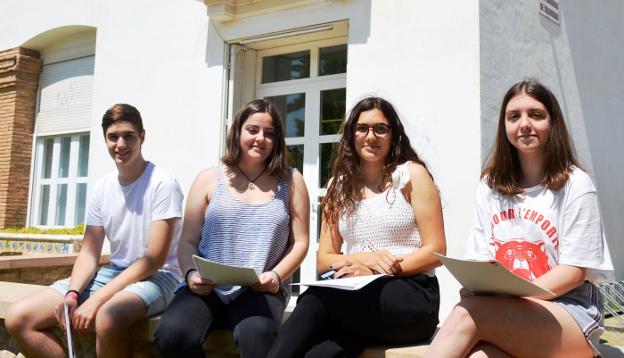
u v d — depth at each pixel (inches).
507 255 96.7
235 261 113.0
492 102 192.5
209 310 107.1
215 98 246.4
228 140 121.6
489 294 89.0
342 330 100.3
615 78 290.0
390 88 203.9
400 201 107.9
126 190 129.6
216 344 111.6
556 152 94.6
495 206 100.6
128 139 127.2
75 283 123.3
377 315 96.7
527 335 85.0
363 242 109.4
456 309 87.6
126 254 130.3
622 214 290.7
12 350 140.5
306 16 224.4
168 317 104.4
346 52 230.8
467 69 189.2
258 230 114.0
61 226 329.1
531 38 219.0
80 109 323.9
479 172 184.7
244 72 250.7
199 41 253.8
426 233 105.3
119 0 285.1
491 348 87.0
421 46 198.7
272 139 118.8
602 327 90.9
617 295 225.9
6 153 338.3
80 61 326.6
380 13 207.6
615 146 286.8
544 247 93.6
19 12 337.4
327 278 106.0
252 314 104.4
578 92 253.4
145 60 271.3
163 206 125.0
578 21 256.7
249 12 238.1
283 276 110.1
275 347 95.0
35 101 345.1
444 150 191.6
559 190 93.7
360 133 111.2
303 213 119.0
